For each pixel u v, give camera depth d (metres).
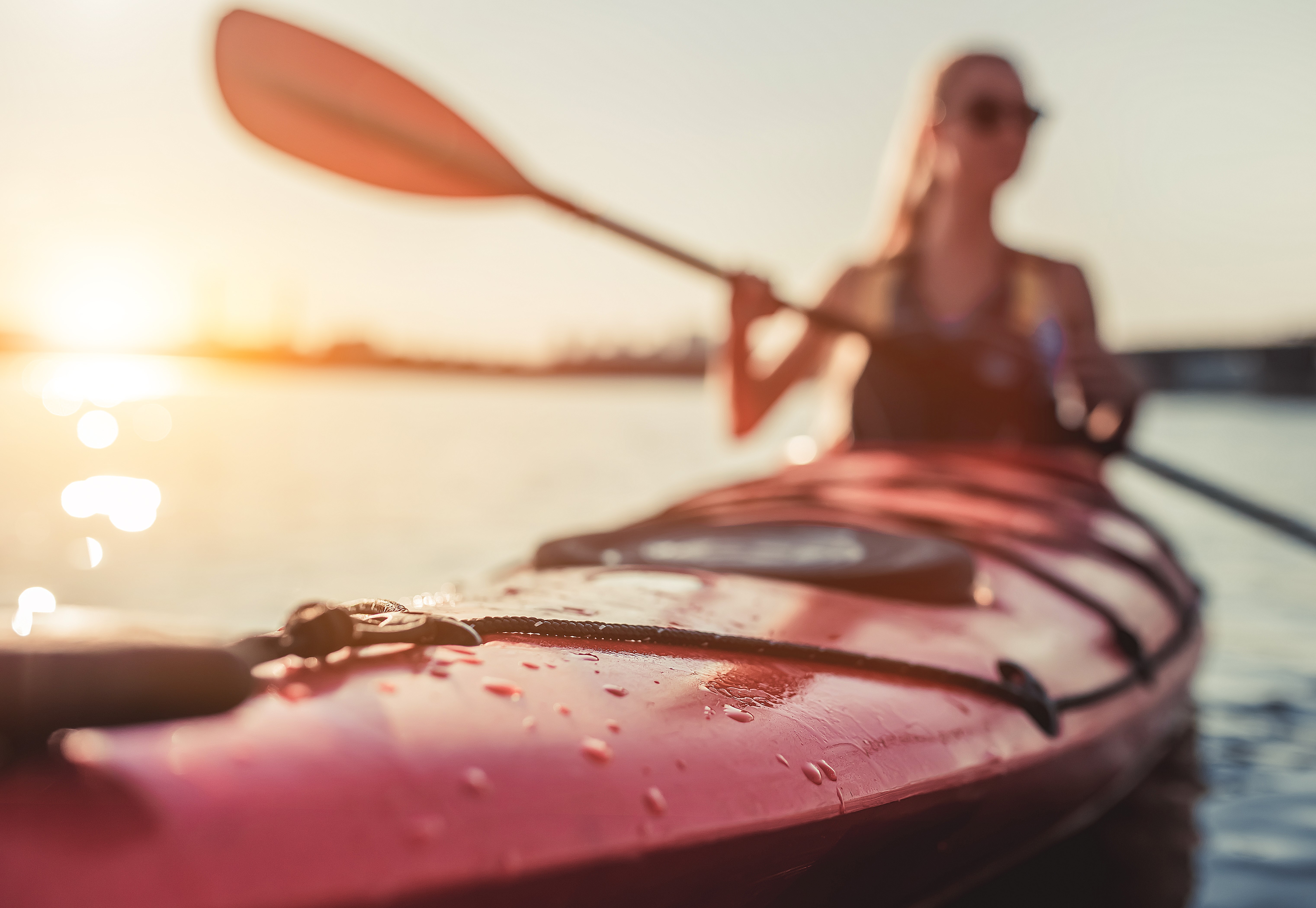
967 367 2.46
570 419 18.36
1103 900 1.51
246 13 2.03
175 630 0.62
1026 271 2.57
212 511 5.80
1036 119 2.50
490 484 7.54
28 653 0.47
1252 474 8.70
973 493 2.02
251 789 0.50
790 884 0.83
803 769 0.80
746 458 10.35
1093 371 2.55
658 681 0.81
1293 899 1.54
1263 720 2.48
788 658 0.99
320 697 0.60
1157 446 11.81
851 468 2.18
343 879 0.50
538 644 0.80
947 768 0.96
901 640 1.15
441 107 2.23
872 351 2.57
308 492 6.85
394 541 4.78
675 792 0.69
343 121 2.14
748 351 2.50
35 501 6.09
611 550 1.39
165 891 0.44
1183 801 1.95
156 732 0.51
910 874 1.02
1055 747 1.17
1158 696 1.60
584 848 0.61
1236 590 4.14
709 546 1.42
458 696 0.66
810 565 1.31
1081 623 1.52
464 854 0.55
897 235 2.77
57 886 0.42
